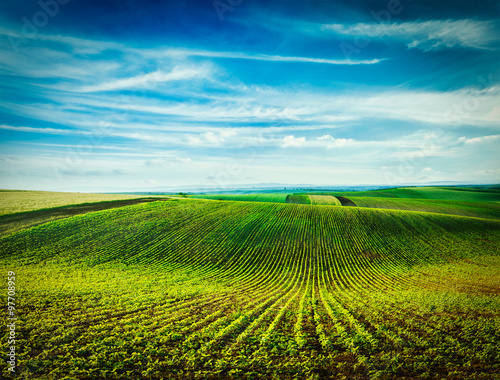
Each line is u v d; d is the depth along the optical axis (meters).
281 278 26.83
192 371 9.34
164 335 12.06
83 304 16.09
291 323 14.01
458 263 31.75
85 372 9.05
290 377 9.03
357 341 11.34
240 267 30.22
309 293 21.55
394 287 22.59
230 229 42.75
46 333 11.77
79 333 12.03
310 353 10.50
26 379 8.55
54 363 9.47
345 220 49.25
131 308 15.78
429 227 46.56
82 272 25.20
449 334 11.90
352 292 21.48
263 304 17.73
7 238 32.44
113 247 33.56
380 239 41.00
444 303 16.48
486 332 11.80
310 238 40.75
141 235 37.94
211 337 12.05
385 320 13.85
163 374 9.13
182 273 27.23
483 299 17.20
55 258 28.89
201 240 38.00
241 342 11.61
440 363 9.52
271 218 48.88
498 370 8.98
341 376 9.02
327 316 14.98
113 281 22.58
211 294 19.95
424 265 31.03
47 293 17.39
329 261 32.66
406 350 10.55
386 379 8.75
